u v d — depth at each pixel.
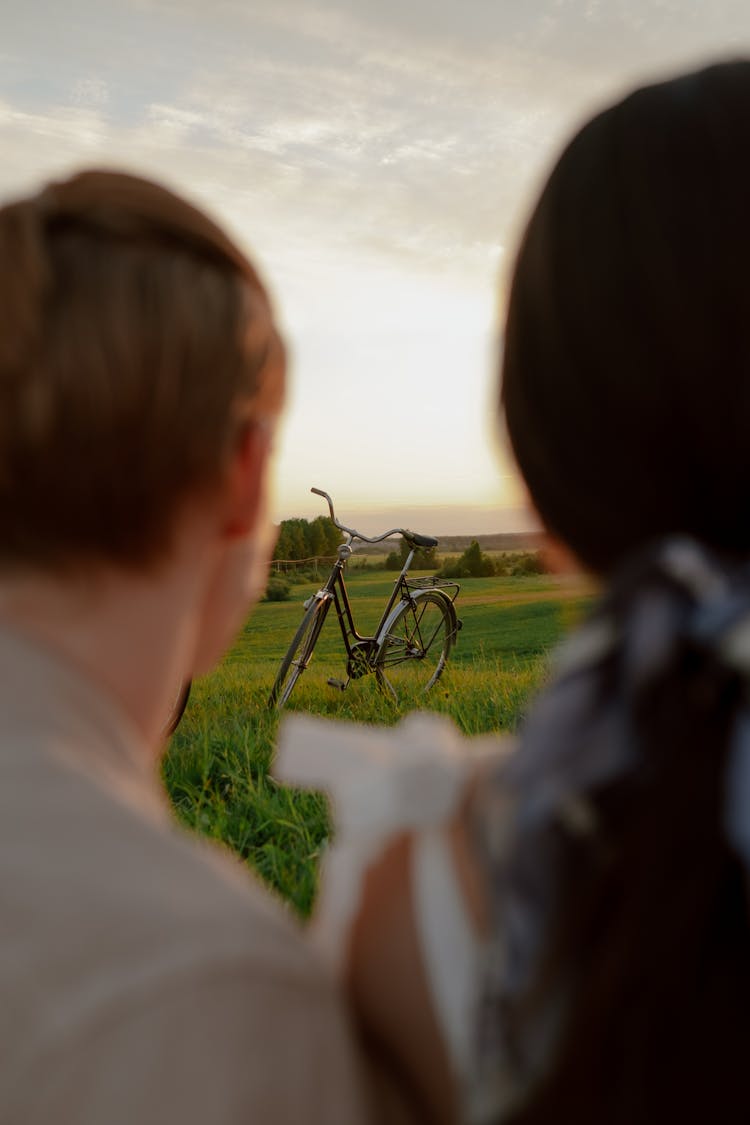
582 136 0.63
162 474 0.62
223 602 0.74
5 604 0.61
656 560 0.52
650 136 0.59
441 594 8.35
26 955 0.48
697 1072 0.48
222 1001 0.47
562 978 0.52
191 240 0.66
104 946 0.48
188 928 0.49
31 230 0.62
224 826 4.02
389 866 0.63
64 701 0.59
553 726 0.53
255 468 0.69
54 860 0.51
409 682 8.02
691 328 0.55
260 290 0.70
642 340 0.56
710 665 0.50
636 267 0.57
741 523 0.56
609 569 0.61
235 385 0.65
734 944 0.48
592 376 0.58
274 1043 0.48
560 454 0.61
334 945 0.69
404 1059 0.62
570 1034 0.50
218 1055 0.46
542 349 0.61
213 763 5.04
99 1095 0.45
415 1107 0.62
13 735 0.56
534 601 17.08
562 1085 0.50
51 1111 0.45
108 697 0.62
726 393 0.55
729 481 0.55
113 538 0.61
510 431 0.65
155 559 0.63
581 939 0.51
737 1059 0.48
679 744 0.50
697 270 0.55
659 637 0.50
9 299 0.60
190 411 0.62
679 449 0.56
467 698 7.00
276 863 3.54
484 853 0.59
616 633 0.53
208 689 8.03
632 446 0.57
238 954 0.49
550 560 0.68
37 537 0.60
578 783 0.51
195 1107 0.45
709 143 0.58
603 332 0.58
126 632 0.63
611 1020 0.49
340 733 0.66
